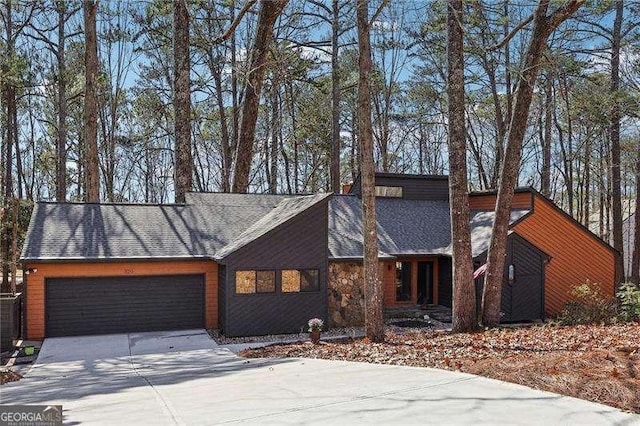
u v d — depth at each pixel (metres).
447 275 19.27
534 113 31.58
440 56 27.78
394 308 18.97
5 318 12.76
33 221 15.60
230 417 5.01
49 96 31.58
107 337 14.50
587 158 32.22
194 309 15.91
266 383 6.98
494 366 6.89
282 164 42.31
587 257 19.38
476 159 34.94
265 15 17.42
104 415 5.33
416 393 5.72
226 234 16.94
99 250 14.77
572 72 21.14
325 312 15.88
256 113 18.88
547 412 4.75
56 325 14.52
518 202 19.19
